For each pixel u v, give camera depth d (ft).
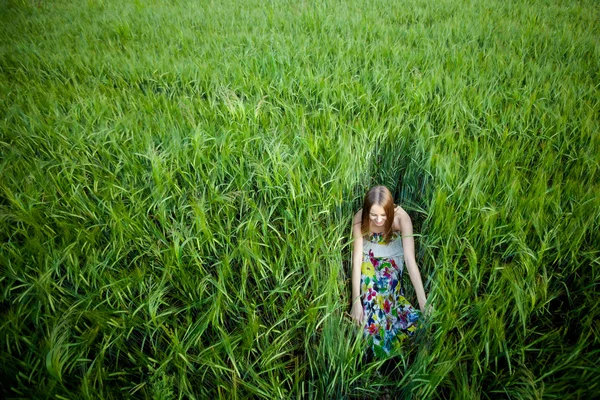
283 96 12.60
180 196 8.63
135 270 7.09
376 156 10.19
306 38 16.94
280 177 8.82
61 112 11.97
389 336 7.02
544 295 6.54
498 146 9.77
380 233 7.95
